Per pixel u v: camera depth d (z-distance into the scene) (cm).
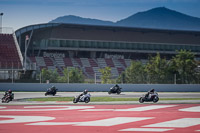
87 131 5709
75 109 9362
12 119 7200
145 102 11850
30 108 9662
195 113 8431
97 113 8369
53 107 9962
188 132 5644
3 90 18538
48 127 6116
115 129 5922
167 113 8406
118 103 11288
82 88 19112
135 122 6781
